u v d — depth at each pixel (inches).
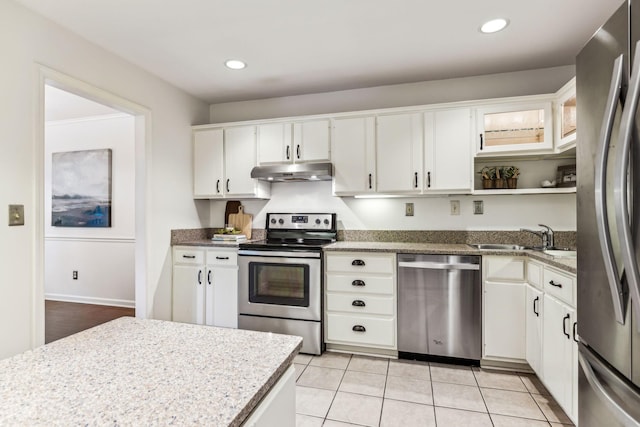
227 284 117.0
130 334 36.4
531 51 99.0
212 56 102.0
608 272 41.0
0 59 72.1
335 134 117.4
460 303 95.8
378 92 126.1
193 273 120.8
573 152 97.6
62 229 169.8
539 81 111.0
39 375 27.2
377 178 113.2
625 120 37.2
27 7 76.9
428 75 115.9
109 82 98.4
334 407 77.0
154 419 21.4
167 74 114.7
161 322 40.4
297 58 103.5
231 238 124.9
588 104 48.3
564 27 86.4
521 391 83.5
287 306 108.3
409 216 122.1
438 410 75.7
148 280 111.9
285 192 135.4
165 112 120.1
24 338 75.5
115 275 161.8
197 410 22.5
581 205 50.7
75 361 29.7
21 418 21.5
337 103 130.6
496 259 93.1
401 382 88.1
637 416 38.0
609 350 43.8
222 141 130.2
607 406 42.9
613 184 40.3
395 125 111.8
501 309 92.9
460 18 82.6
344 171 116.3
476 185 114.1
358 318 103.9
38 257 78.2
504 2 76.4
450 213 118.0
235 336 35.9
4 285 72.3
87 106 150.2
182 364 29.2
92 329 37.9
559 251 98.7
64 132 171.0
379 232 124.3
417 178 109.7
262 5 77.3
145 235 111.0
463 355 96.2
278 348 32.8
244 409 22.9
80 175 165.9
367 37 91.4
